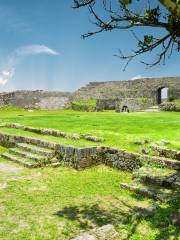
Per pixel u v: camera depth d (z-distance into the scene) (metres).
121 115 34.38
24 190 12.34
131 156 14.70
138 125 22.83
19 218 9.70
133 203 10.95
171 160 13.40
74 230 8.93
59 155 16.52
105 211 10.30
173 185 11.62
